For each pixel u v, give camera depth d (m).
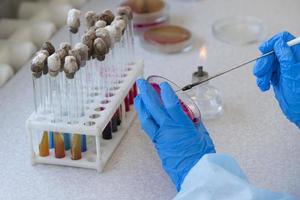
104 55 1.03
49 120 1.00
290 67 1.00
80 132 0.98
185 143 0.94
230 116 1.16
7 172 1.02
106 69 1.07
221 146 1.07
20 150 1.08
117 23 1.07
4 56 1.41
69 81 0.99
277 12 1.64
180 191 0.89
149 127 0.96
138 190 0.97
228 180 0.85
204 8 1.67
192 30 1.53
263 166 1.02
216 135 1.11
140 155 1.05
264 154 1.05
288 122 1.14
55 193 0.97
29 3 1.70
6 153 1.07
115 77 1.10
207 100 1.17
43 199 0.95
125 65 1.15
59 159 1.02
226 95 1.24
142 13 1.53
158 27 1.51
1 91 1.27
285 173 1.00
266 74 1.07
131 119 1.13
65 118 1.00
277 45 1.03
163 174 1.01
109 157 1.04
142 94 0.97
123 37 1.12
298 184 0.98
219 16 1.62
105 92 1.07
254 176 1.00
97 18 1.11
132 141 1.09
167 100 0.95
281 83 1.04
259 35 1.50
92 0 1.72
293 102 1.01
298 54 1.04
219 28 1.53
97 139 0.98
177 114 0.94
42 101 1.03
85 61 1.00
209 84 1.23
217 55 1.40
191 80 1.25
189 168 0.93
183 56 1.40
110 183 0.99
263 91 1.17
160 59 1.39
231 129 1.12
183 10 1.66
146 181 0.99
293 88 1.00
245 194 0.83
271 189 0.97
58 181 0.99
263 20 1.59
